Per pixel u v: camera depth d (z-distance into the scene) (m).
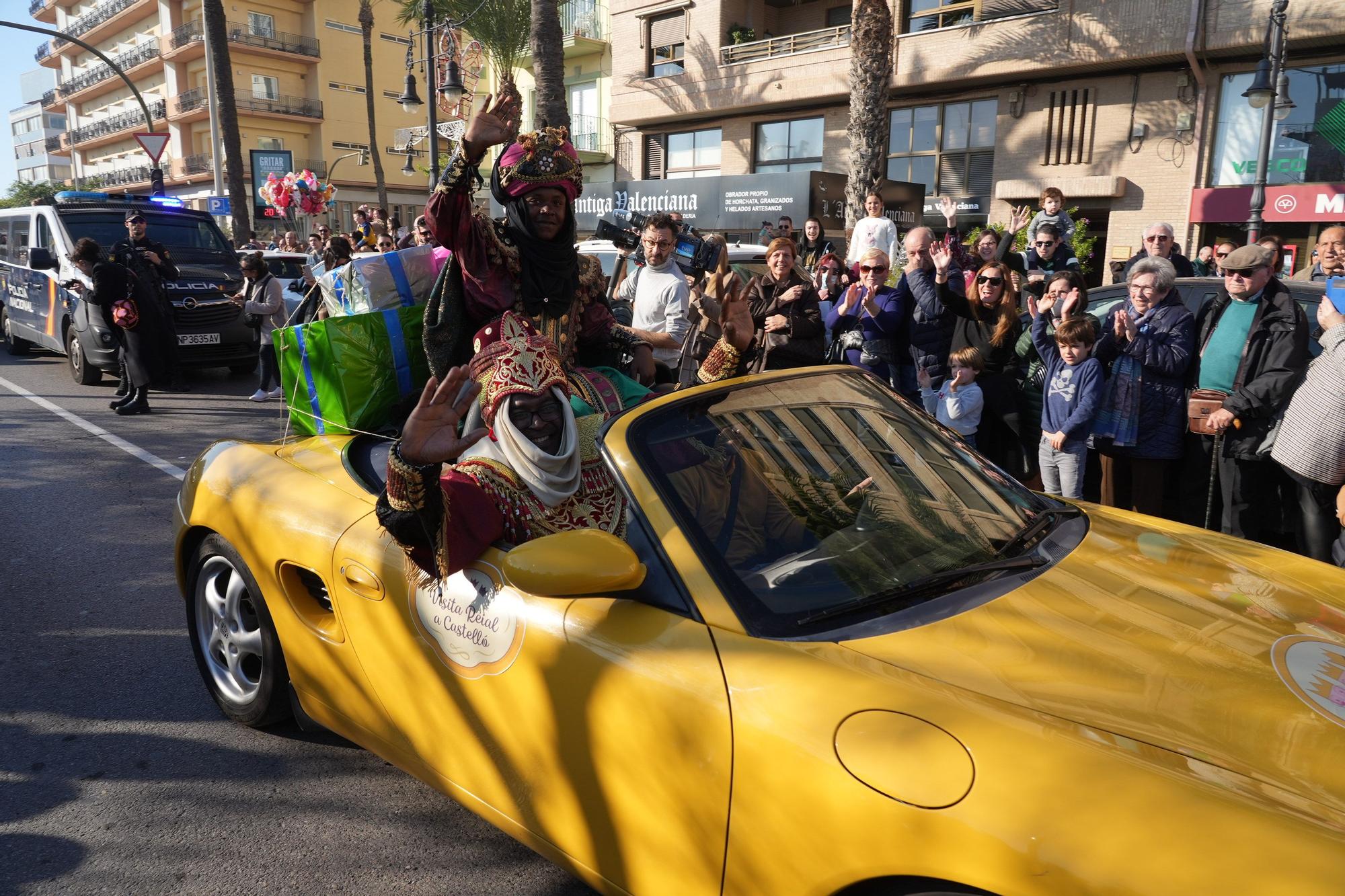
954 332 5.81
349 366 3.29
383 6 48.94
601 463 2.49
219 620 3.44
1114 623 2.04
